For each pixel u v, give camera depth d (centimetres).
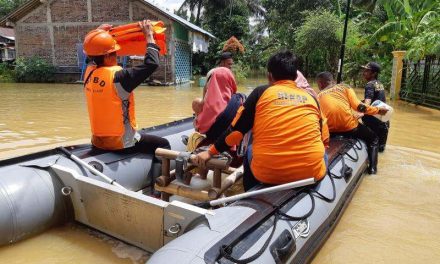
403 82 1255
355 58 1725
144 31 344
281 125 254
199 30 2061
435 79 1083
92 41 327
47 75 1914
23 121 759
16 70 1908
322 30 1908
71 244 280
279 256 210
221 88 362
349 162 385
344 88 475
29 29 1933
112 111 330
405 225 330
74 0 1864
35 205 279
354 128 468
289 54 269
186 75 2120
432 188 421
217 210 235
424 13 1329
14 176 281
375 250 288
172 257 189
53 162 308
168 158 315
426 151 586
